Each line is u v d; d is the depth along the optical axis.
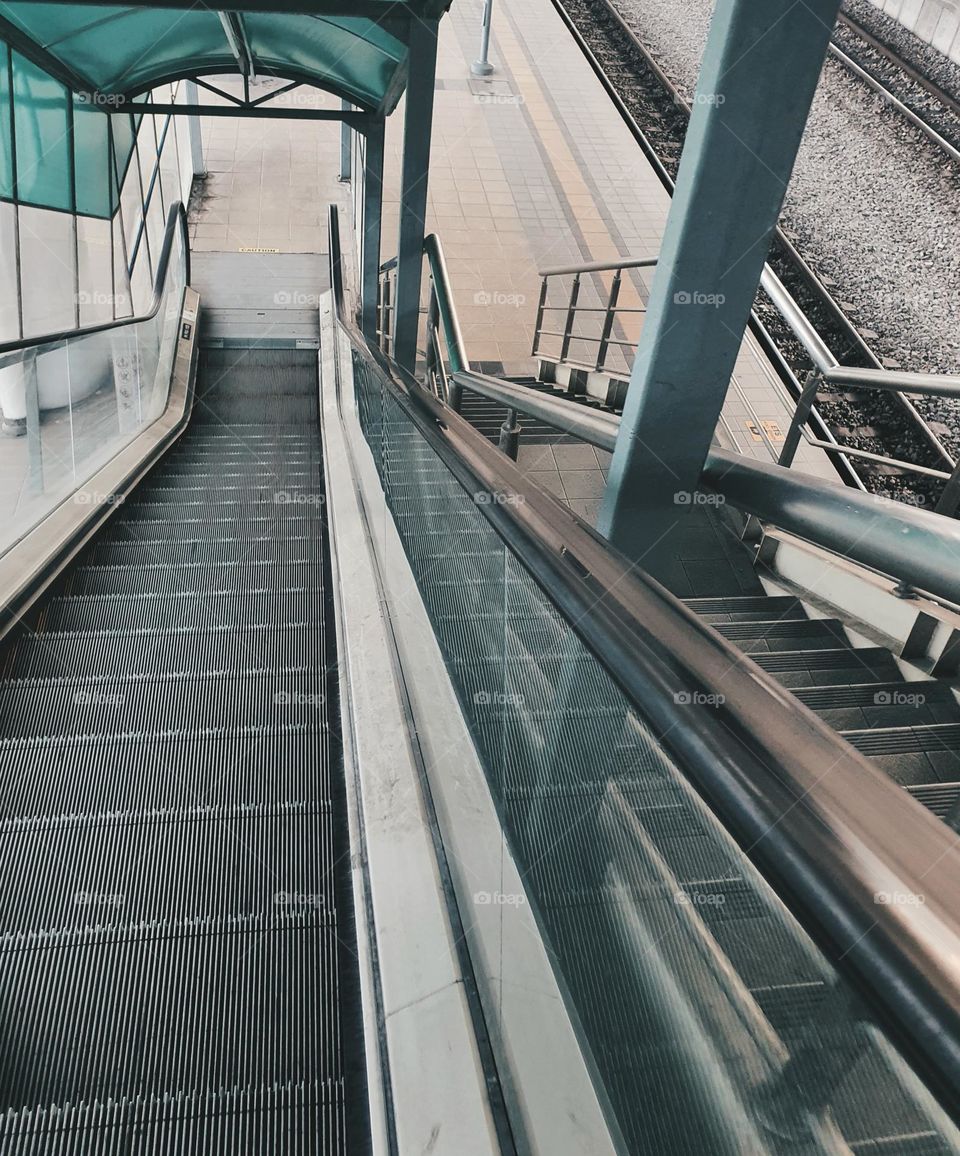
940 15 9.88
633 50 12.54
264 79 14.24
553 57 12.45
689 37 12.70
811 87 1.58
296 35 6.28
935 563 1.31
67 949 1.61
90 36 5.86
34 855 1.81
